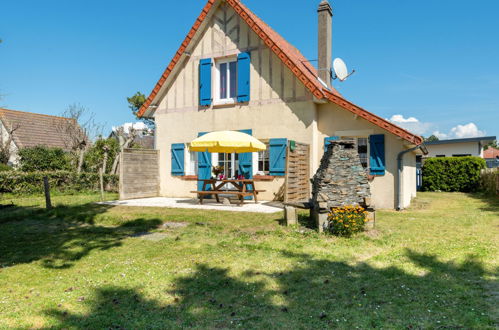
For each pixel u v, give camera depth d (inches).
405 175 431.5
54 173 618.8
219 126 500.7
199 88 517.7
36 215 376.8
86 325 124.6
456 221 307.9
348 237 245.0
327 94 431.5
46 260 209.5
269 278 169.6
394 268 181.0
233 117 490.6
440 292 148.9
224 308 137.2
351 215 247.8
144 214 346.0
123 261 203.2
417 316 127.9
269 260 197.6
